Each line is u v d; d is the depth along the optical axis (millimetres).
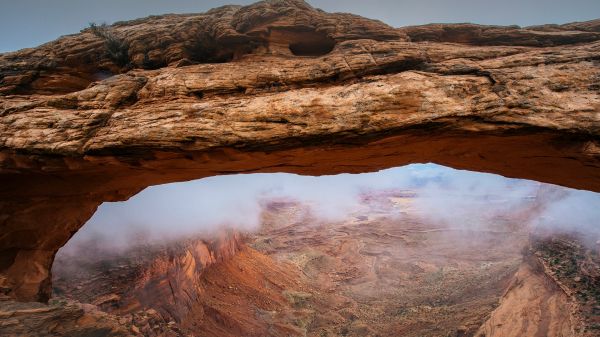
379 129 8125
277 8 10539
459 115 7906
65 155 9070
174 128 8641
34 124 9242
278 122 8539
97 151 8930
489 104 7836
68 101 9625
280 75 9359
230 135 8492
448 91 8211
